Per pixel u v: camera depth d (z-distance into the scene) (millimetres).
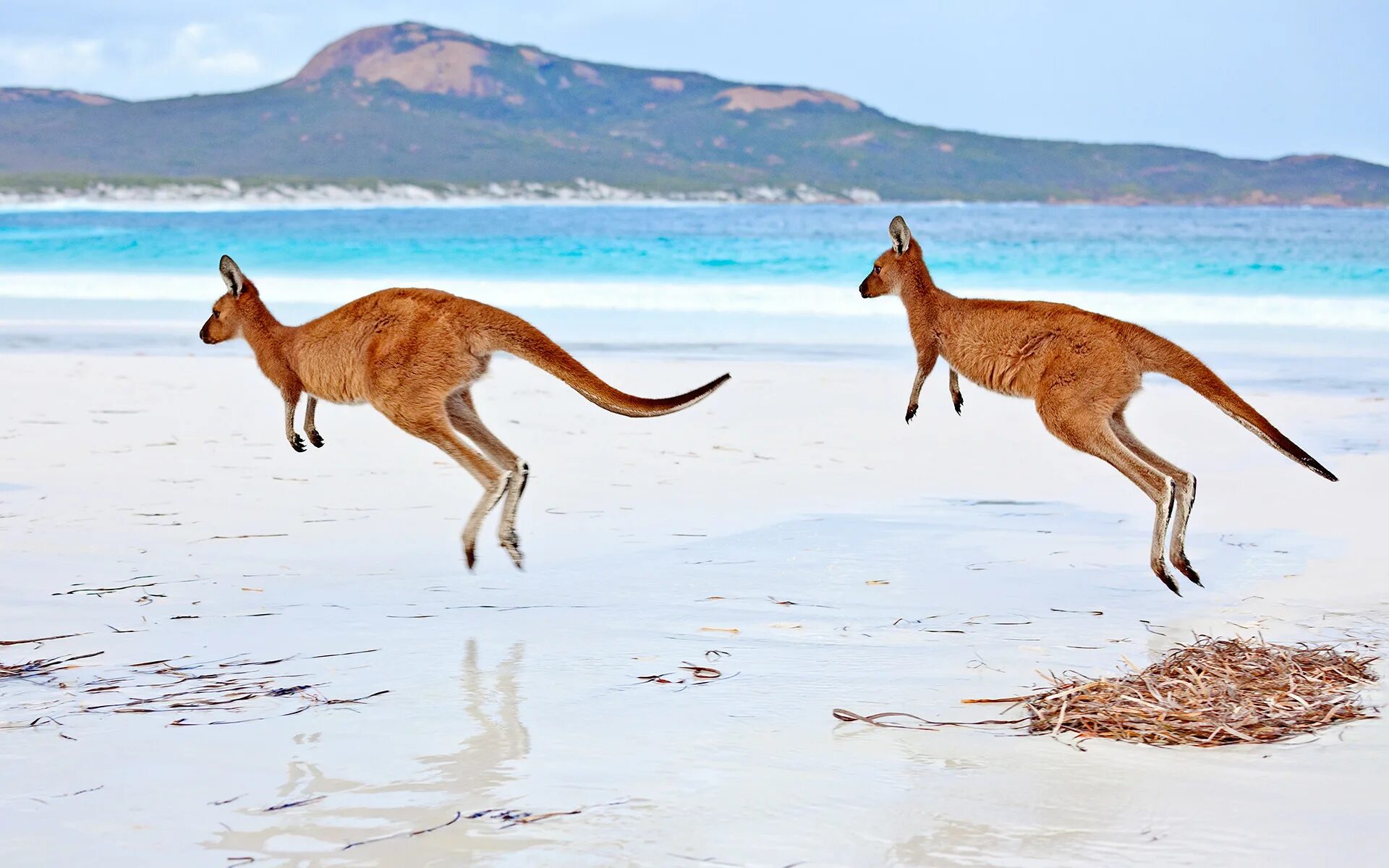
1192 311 18734
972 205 136625
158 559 6316
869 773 3713
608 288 21578
